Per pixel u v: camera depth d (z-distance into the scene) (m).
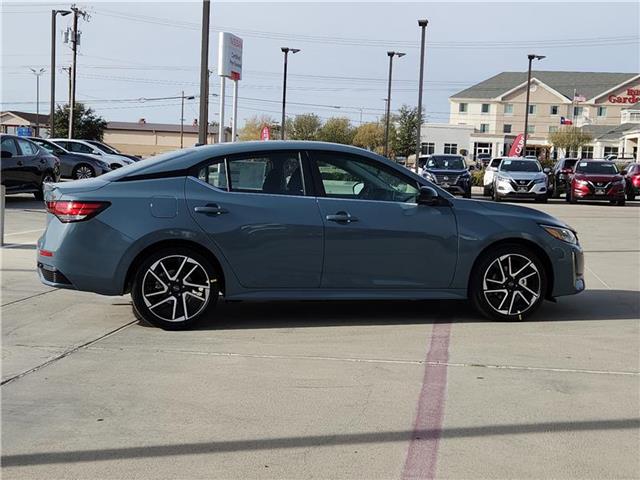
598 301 7.46
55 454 3.55
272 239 5.92
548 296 6.51
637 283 8.62
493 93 88.44
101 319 6.32
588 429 3.93
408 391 4.51
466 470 3.41
